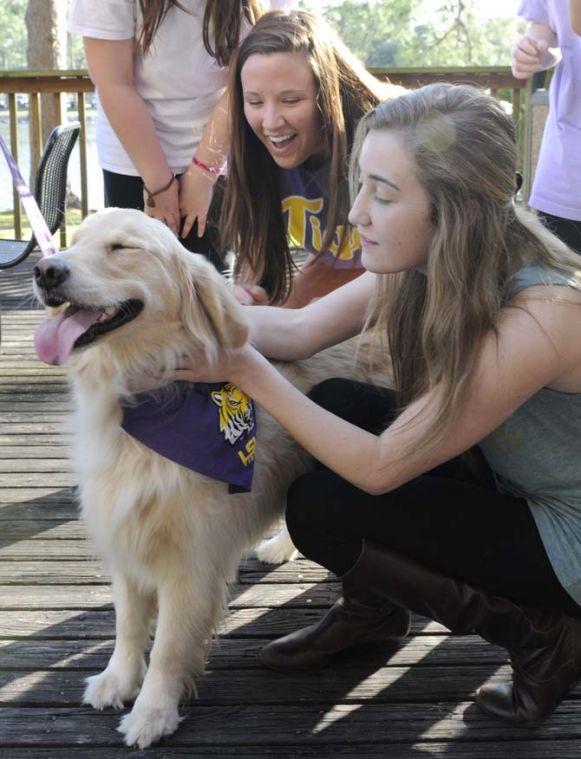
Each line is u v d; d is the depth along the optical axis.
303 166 2.69
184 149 3.23
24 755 1.99
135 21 3.00
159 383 1.99
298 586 2.71
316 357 2.47
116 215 1.99
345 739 2.05
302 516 2.09
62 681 2.25
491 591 1.99
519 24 18.62
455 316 1.76
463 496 2.00
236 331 1.96
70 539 2.95
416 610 2.06
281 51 2.44
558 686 2.00
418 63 17.94
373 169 1.77
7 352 4.91
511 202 1.80
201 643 2.14
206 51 3.07
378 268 1.86
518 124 6.10
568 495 1.94
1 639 2.41
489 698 2.12
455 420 1.83
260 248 2.75
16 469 3.48
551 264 1.80
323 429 1.94
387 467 1.90
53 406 4.16
